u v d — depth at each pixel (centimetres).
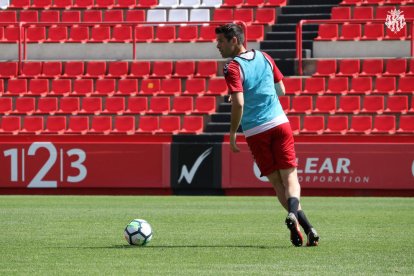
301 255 1909
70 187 4394
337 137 4191
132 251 2000
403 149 4141
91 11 6069
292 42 5522
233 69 1998
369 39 5431
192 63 5472
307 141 4219
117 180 4366
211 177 4300
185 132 5025
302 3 5922
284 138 2022
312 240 2044
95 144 4375
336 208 3447
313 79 5128
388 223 2761
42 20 6122
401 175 4141
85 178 4384
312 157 4216
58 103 5303
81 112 5253
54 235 2391
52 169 4400
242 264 1769
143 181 4353
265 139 2022
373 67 5247
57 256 1916
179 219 2928
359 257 1877
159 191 4372
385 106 4969
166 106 5181
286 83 5138
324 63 5278
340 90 5106
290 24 5706
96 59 5769
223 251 1991
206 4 6084
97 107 5259
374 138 4166
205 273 1642
